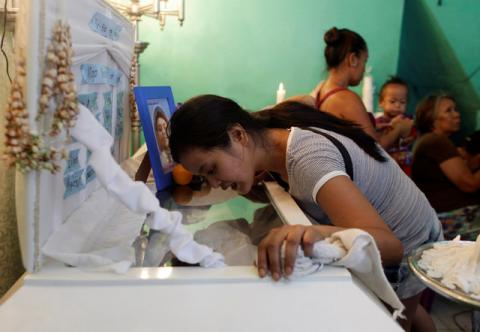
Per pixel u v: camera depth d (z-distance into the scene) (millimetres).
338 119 943
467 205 1898
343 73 1694
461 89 2068
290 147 780
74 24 583
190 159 774
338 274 510
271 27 2145
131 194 514
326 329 426
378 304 498
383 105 2213
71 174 631
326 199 685
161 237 637
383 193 890
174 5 2016
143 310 442
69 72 480
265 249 517
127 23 966
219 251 631
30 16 433
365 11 2188
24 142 448
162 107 1085
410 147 2191
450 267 624
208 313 441
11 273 737
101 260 507
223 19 2098
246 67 2174
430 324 1371
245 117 832
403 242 946
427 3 2160
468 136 2029
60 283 476
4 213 708
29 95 443
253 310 449
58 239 543
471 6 1970
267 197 943
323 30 2180
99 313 436
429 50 2215
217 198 951
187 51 2104
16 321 421
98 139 517
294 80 2225
